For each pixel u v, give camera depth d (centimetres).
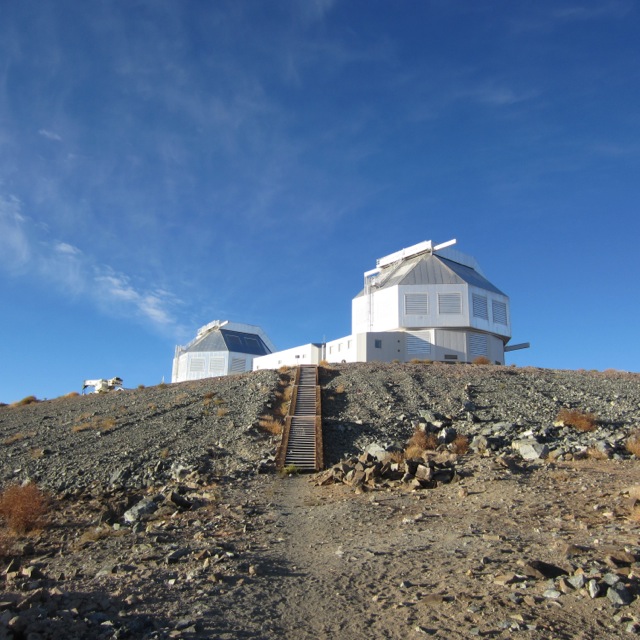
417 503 1577
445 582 856
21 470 2830
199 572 972
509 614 704
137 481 2494
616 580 754
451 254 7950
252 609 786
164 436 3225
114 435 3375
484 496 1557
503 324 7506
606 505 1296
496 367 4869
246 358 10300
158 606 799
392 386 4019
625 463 1933
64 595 822
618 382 4088
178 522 1539
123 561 1095
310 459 2681
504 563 920
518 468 1897
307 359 7581
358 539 1235
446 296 7019
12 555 1252
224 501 1883
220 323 11044
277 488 2156
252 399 3881
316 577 948
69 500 2178
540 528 1149
